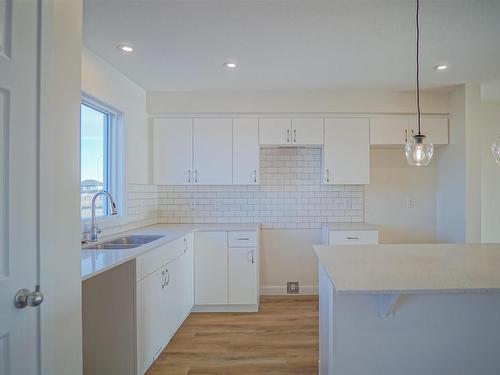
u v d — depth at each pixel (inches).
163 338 94.8
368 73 114.2
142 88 132.6
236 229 129.5
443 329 64.0
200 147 138.9
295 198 151.9
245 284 129.2
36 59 41.3
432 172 150.4
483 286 51.0
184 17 76.9
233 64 106.4
